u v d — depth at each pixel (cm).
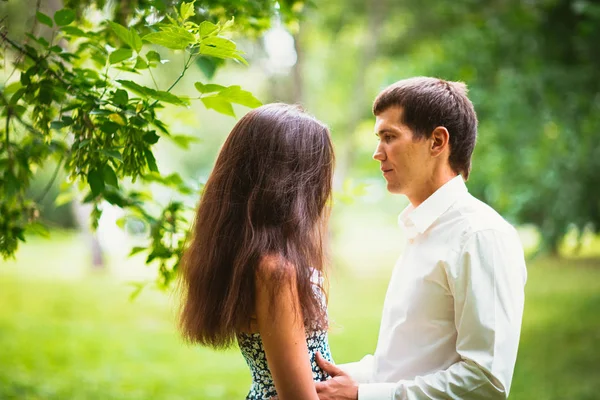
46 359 740
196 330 179
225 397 614
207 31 184
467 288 176
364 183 303
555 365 694
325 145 185
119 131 219
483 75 817
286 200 174
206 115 2166
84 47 240
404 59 1318
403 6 1384
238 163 180
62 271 1659
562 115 733
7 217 267
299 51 1434
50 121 223
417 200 200
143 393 615
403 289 195
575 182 732
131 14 266
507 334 173
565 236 787
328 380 182
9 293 1290
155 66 210
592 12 626
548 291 1170
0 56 237
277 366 165
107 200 257
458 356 185
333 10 1495
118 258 1870
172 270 260
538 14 745
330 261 193
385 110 196
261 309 166
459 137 194
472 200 191
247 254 168
